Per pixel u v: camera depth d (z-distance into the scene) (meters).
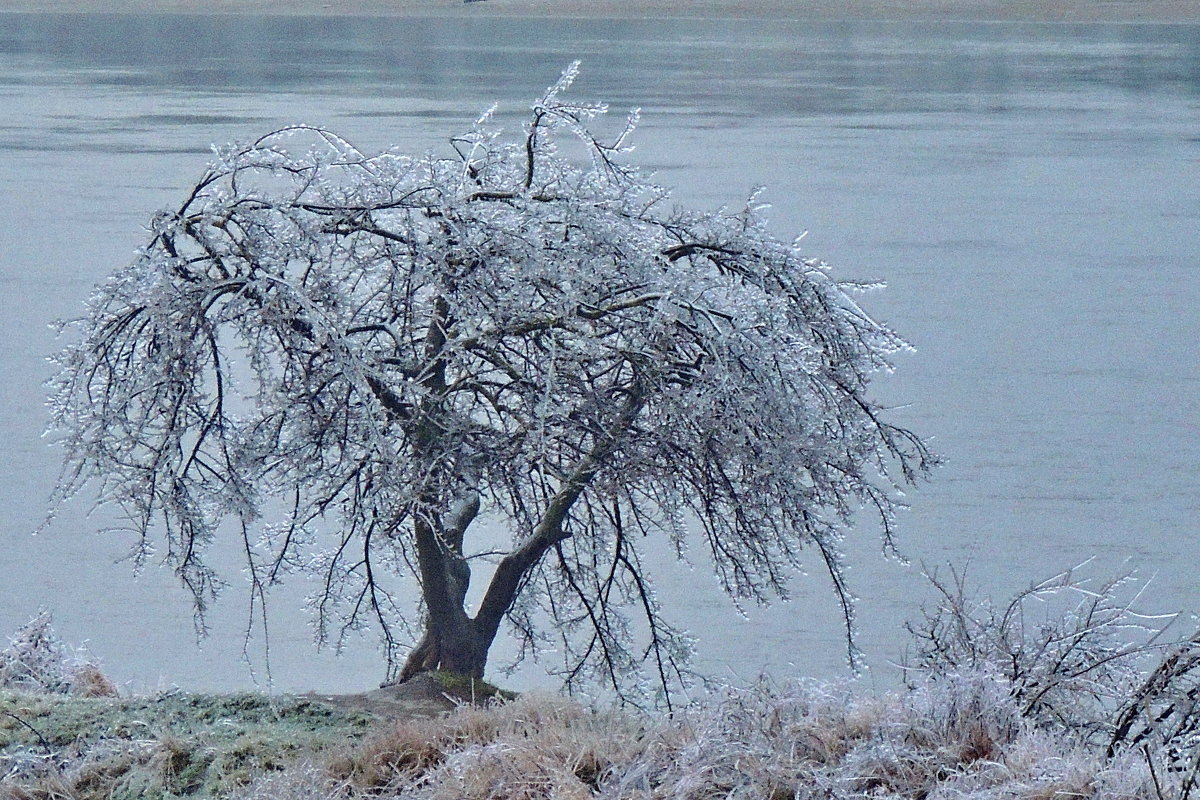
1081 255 131.12
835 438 19.86
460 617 19.75
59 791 15.03
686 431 18.84
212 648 37.28
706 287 18.23
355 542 27.52
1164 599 42.38
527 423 18.69
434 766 14.27
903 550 47.28
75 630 38.25
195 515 18.52
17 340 84.94
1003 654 14.84
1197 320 99.44
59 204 149.88
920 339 92.00
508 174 20.59
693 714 14.52
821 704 14.14
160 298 17.42
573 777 13.30
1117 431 67.44
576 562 21.70
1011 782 12.33
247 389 25.66
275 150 19.33
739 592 20.59
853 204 161.75
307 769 14.23
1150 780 12.32
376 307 20.59
